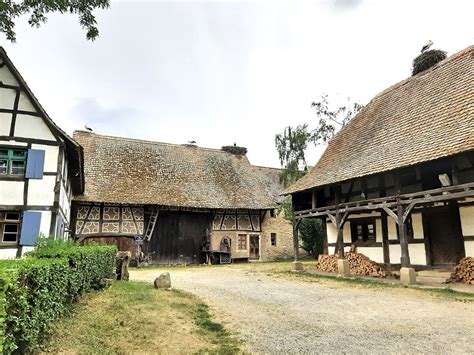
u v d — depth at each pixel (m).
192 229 23.38
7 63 12.33
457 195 9.40
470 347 5.01
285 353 4.76
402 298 8.77
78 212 19.83
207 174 26.00
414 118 12.92
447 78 13.08
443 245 11.92
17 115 12.35
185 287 10.62
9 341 3.09
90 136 24.31
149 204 21.02
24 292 3.44
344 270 13.24
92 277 8.16
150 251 21.59
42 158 12.30
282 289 10.38
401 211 11.05
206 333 5.61
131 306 7.01
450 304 7.94
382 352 4.81
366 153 13.59
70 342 4.53
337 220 13.63
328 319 6.66
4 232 11.84
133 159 24.00
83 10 8.08
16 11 7.81
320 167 16.25
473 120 10.08
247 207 24.48
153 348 4.74
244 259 24.48
